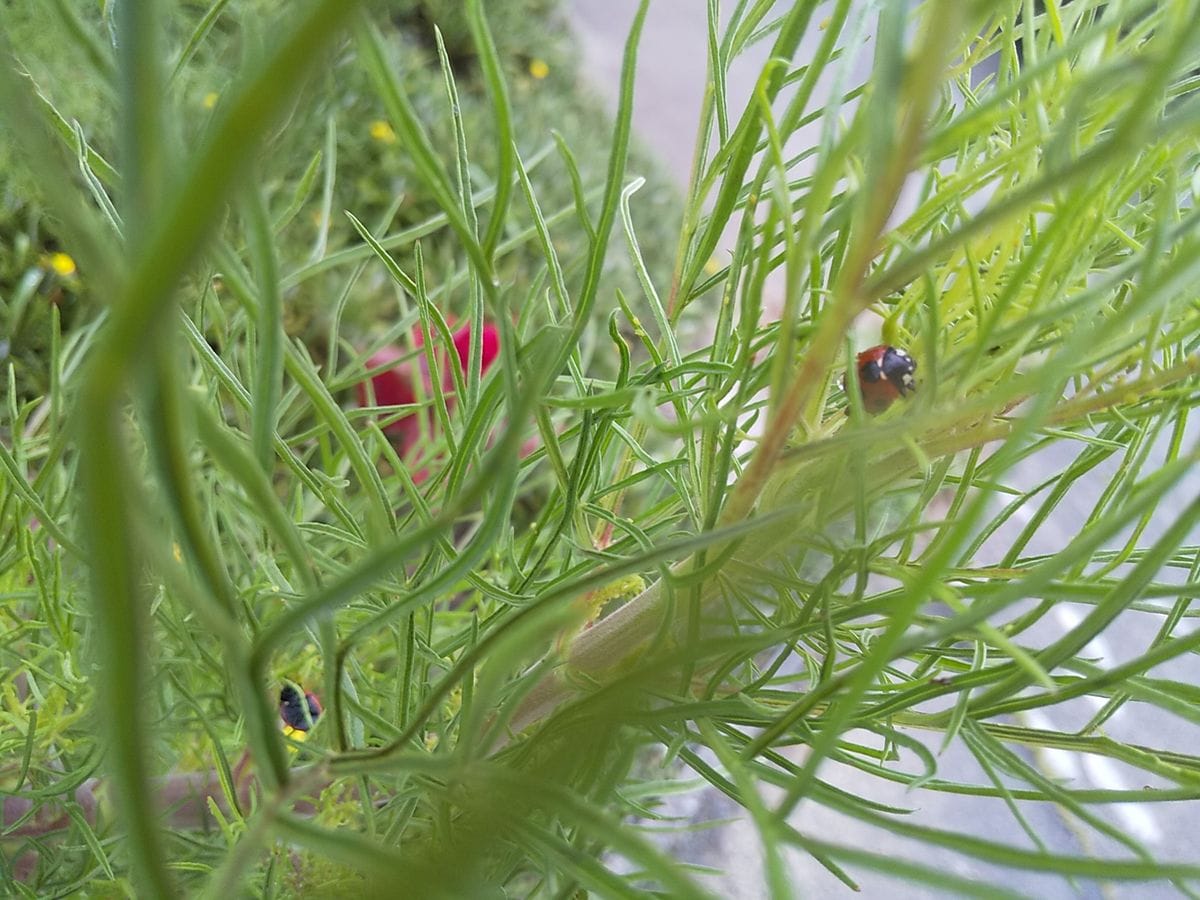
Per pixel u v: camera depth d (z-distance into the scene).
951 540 0.08
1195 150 0.12
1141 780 0.36
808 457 0.10
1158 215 0.10
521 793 0.08
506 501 0.09
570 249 0.63
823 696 0.11
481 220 0.47
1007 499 0.46
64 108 0.23
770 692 0.15
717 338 0.14
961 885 0.07
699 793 0.38
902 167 0.08
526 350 0.12
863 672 0.08
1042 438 0.13
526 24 0.84
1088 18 0.13
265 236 0.07
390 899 0.07
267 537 0.20
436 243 0.59
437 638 0.25
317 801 0.18
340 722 0.10
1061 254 0.11
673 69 0.97
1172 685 0.12
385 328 0.53
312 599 0.07
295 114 0.08
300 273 0.21
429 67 0.72
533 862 0.13
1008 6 0.11
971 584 0.13
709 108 0.14
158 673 0.17
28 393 0.38
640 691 0.11
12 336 0.37
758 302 0.11
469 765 0.09
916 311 0.13
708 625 0.13
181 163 0.06
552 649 0.14
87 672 0.18
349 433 0.10
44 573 0.19
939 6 0.07
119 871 0.20
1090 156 0.07
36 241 0.36
